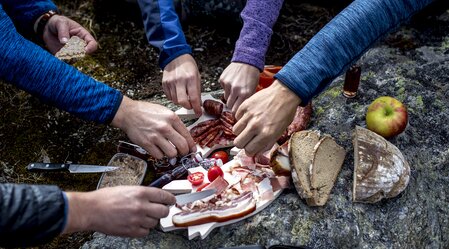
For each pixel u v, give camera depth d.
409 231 1.96
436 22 2.65
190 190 1.91
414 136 2.15
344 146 2.08
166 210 1.73
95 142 2.27
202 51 2.63
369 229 1.92
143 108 1.91
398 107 2.03
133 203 1.65
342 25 1.75
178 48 2.08
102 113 1.88
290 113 1.76
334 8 2.83
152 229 1.89
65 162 2.22
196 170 1.96
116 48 2.66
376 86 2.32
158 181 1.93
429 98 2.28
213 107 2.09
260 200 1.89
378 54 2.49
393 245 1.91
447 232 2.12
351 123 2.17
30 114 2.38
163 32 2.10
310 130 2.06
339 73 1.78
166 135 1.88
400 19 1.79
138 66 2.57
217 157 2.03
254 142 1.75
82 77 1.88
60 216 1.52
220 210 1.84
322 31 1.78
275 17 2.05
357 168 1.90
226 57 2.61
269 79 2.14
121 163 2.06
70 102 1.86
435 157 2.12
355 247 1.90
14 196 1.48
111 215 1.62
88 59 2.60
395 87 2.32
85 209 1.60
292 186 1.94
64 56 2.27
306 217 1.89
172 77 2.05
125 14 2.81
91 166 2.00
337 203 1.93
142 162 2.04
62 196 1.54
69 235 2.00
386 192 1.91
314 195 1.88
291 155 1.85
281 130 1.76
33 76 1.82
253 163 1.98
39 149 2.27
